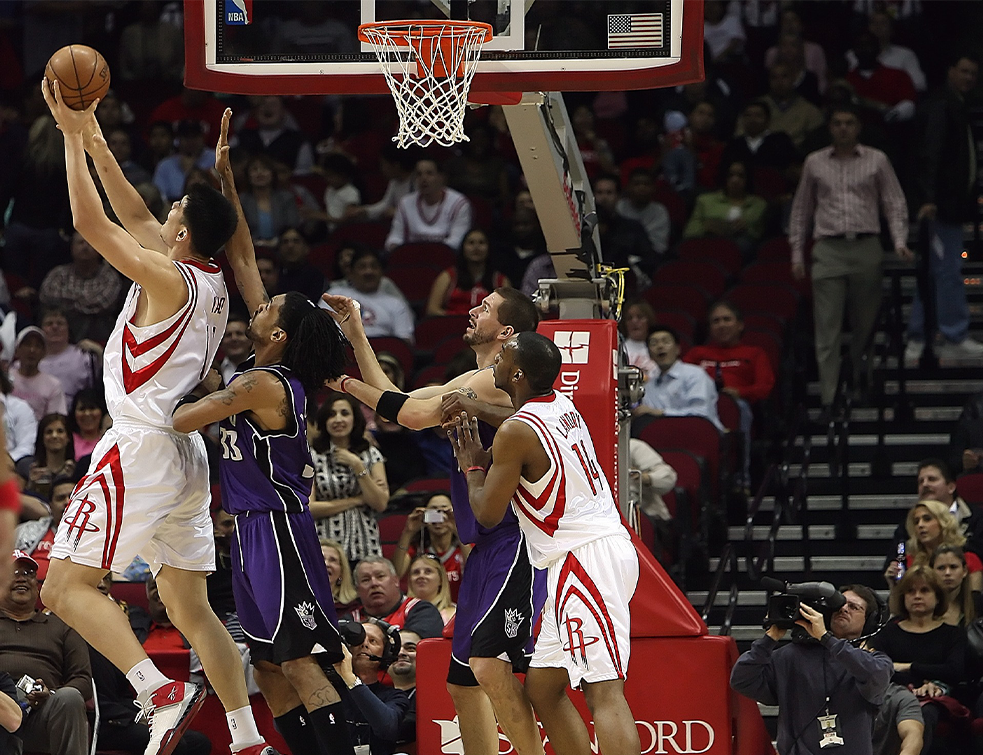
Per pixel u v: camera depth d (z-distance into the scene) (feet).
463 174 59.62
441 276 51.60
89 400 42.01
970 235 56.80
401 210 56.24
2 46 70.13
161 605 33.22
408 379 46.70
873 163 48.01
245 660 32.07
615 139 64.13
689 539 40.01
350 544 37.11
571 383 27.07
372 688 30.27
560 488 22.53
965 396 48.52
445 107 25.70
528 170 27.09
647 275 53.16
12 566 31.12
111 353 23.24
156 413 22.84
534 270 49.96
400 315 50.06
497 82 25.71
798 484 41.50
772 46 67.92
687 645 26.02
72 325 49.98
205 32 26.89
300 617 22.45
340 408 37.81
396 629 30.37
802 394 49.37
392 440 43.37
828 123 58.95
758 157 58.75
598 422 26.89
